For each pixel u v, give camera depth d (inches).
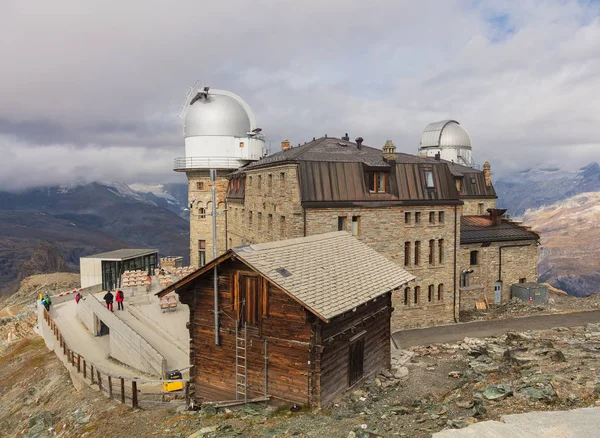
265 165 1314.0
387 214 1222.9
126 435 598.2
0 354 1571.1
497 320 1247.5
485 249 1546.5
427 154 2667.3
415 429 451.8
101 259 1844.2
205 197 2050.9
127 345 1024.9
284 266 619.8
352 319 658.8
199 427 566.3
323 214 1139.9
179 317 1242.6
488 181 2058.3
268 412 580.1
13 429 908.6
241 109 2066.9
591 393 458.0
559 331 959.0
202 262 2080.5
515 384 525.3
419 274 1289.4
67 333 1289.4
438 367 797.2
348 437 450.9
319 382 572.4
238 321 633.0
